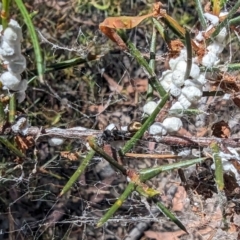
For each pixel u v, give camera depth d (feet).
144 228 1.61
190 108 0.76
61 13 1.64
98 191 1.59
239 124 1.34
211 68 0.75
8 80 0.71
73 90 1.67
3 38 0.67
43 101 1.62
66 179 1.60
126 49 0.75
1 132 0.75
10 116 0.74
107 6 1.52
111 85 1.71
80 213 1.62
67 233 1.60
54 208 1.62
